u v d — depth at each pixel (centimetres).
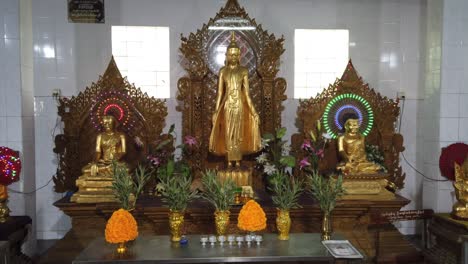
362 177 447
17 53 443
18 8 442
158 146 482
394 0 552
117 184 340
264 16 541
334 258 276
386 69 554
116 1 532
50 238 532
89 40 530
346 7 550
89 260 269
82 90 530
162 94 544
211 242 305
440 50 442
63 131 521
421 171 552
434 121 455
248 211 312
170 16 536
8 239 383
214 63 518
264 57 511
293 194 328
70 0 526
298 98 550
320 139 498
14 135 445
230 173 457
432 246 411
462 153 421
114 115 509
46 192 529
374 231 437
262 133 512
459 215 381
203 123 513
